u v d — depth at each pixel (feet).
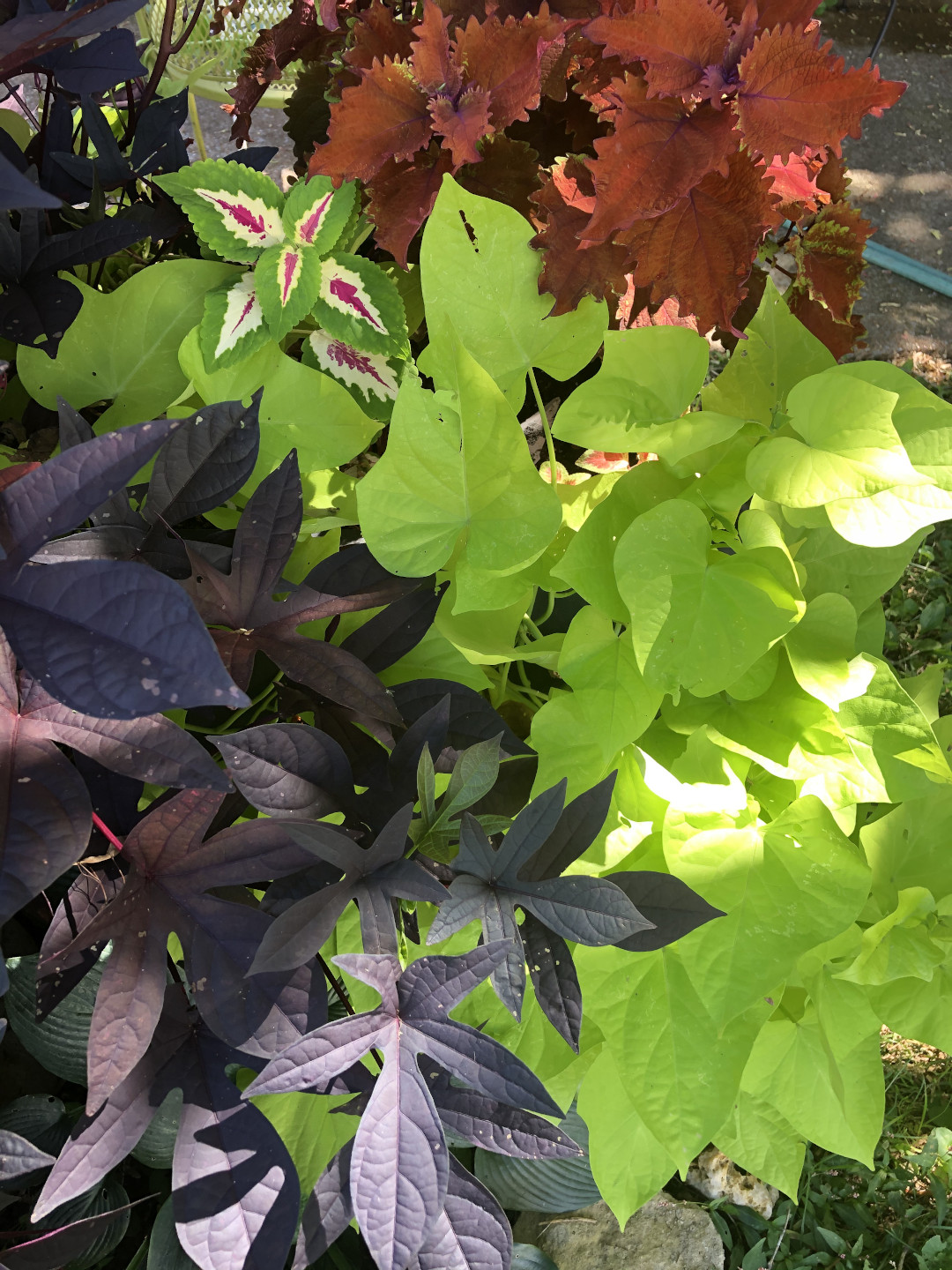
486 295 2.30
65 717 1.66
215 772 1.63
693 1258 3.56
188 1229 1.84
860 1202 4.19
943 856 2.48
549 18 2.23
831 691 2.24
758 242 2.22
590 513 2.31
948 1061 4.64
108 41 2.23
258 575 2.01
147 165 2.58
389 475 2.15
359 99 2.25
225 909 1.86
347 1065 1.78
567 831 2.00
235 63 3.60
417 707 2.14
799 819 2.27
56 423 2.44
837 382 2.28
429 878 1.86
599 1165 2.55
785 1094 2.63
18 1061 2.79
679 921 1.99
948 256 9.59
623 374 2.33
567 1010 2.00
